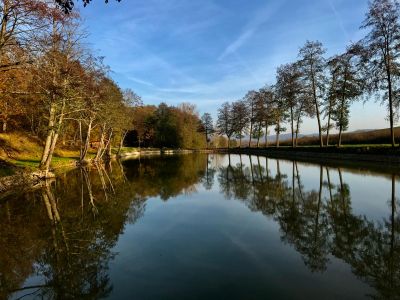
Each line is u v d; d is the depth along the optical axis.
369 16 30.06
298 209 13.95
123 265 8.35
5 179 19.84
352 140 58.97
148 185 22.64
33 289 7.38
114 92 43.56
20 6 15.84
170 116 96.75
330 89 40.66
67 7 7.91
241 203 15.65
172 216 13.43
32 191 19.86
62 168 33.34
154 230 11.46
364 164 29.88
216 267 8.01
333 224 11.51
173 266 8.16
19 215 13.98
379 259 8.30
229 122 96.56
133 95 52.41
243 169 32.53
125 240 10.41
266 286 6.93
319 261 8.27
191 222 12.40
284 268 7.86
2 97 19.47
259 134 77.06
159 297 6.57
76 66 24.81
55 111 26.20
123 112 49.34
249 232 10.90
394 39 29.19
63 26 23.41
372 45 30.12
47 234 11.30
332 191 17.56
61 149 47.50
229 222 12.23
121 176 28.42
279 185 20.66
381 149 31.03
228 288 6.88
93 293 6.95
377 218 12.03
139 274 7.75
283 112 59.44
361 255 8.61
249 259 8.49
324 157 40.34
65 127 36.12
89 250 9.62
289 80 49.03
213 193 18.73
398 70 29.39
